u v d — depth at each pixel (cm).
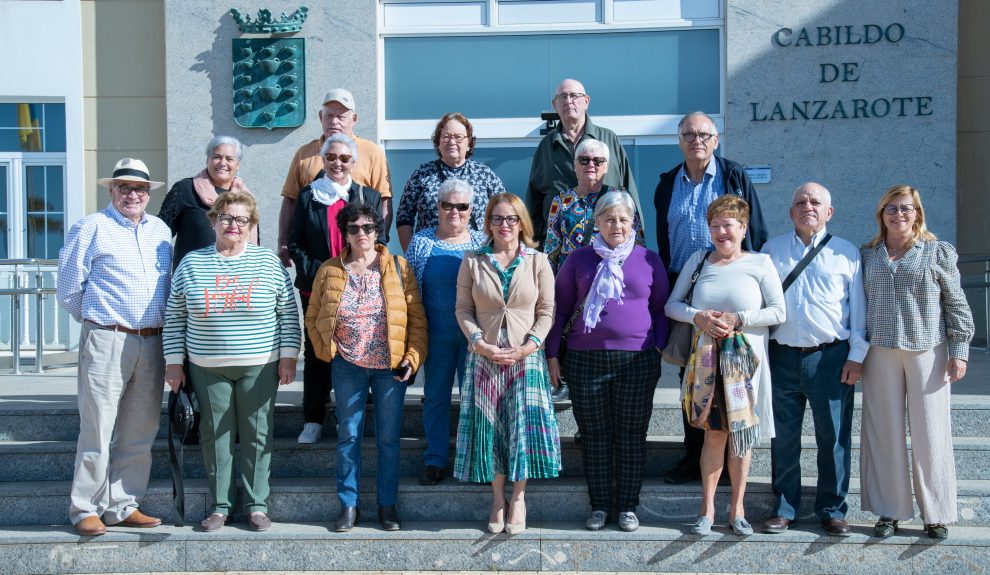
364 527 452
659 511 462
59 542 441
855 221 766
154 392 458
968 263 808
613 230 441
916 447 428
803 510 457
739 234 438
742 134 774
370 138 793
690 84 795
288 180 552
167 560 441
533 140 805
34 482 489
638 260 448
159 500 469
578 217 480
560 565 438
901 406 430
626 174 520
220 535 441
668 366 704
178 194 491
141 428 458
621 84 800
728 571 434
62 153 848
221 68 789
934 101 756
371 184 549
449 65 809
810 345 432
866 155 763
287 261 550
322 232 488
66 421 518
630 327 439
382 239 477
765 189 773
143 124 823
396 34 805
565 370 454
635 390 441
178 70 789
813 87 766
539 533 439
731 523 440
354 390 450
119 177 443
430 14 806
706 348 430
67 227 825
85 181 827
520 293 438
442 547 440
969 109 807
